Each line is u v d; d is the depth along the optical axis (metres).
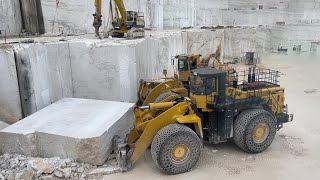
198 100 6.97
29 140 6.45
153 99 9.68
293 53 26.92
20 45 8.37
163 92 9.69
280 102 7.87
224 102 7.02
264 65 21.09
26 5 13.48
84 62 10.20
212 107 6.98
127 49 10.08
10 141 6.55
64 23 14.91
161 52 14.15
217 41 20.80
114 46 9.94
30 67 8.22
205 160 7.05
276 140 8.12
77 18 15.30
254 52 22.39
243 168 6.68
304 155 7.27
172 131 6.21
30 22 13.75
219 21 31.36
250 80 8.42
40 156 6.62
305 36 27.67
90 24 15.91
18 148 6.56
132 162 6.52
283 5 31.95
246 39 23.08
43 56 8.90
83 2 15.34
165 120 6.49
